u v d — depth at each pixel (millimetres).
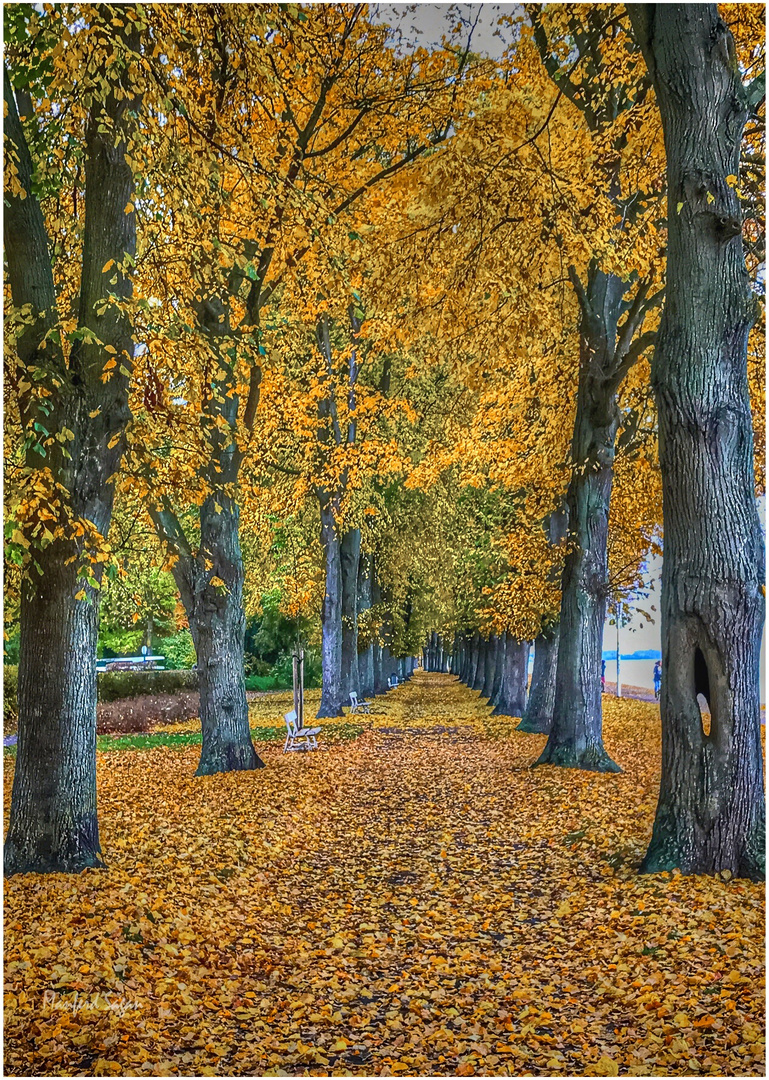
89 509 7996
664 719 8039
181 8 8391
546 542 18359
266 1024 5461
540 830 10844
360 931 7508
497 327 13109
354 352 24578
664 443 8141
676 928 6445
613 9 11867
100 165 8188
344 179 14641
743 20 10953
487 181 11531
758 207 11172
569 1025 5320
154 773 15695
